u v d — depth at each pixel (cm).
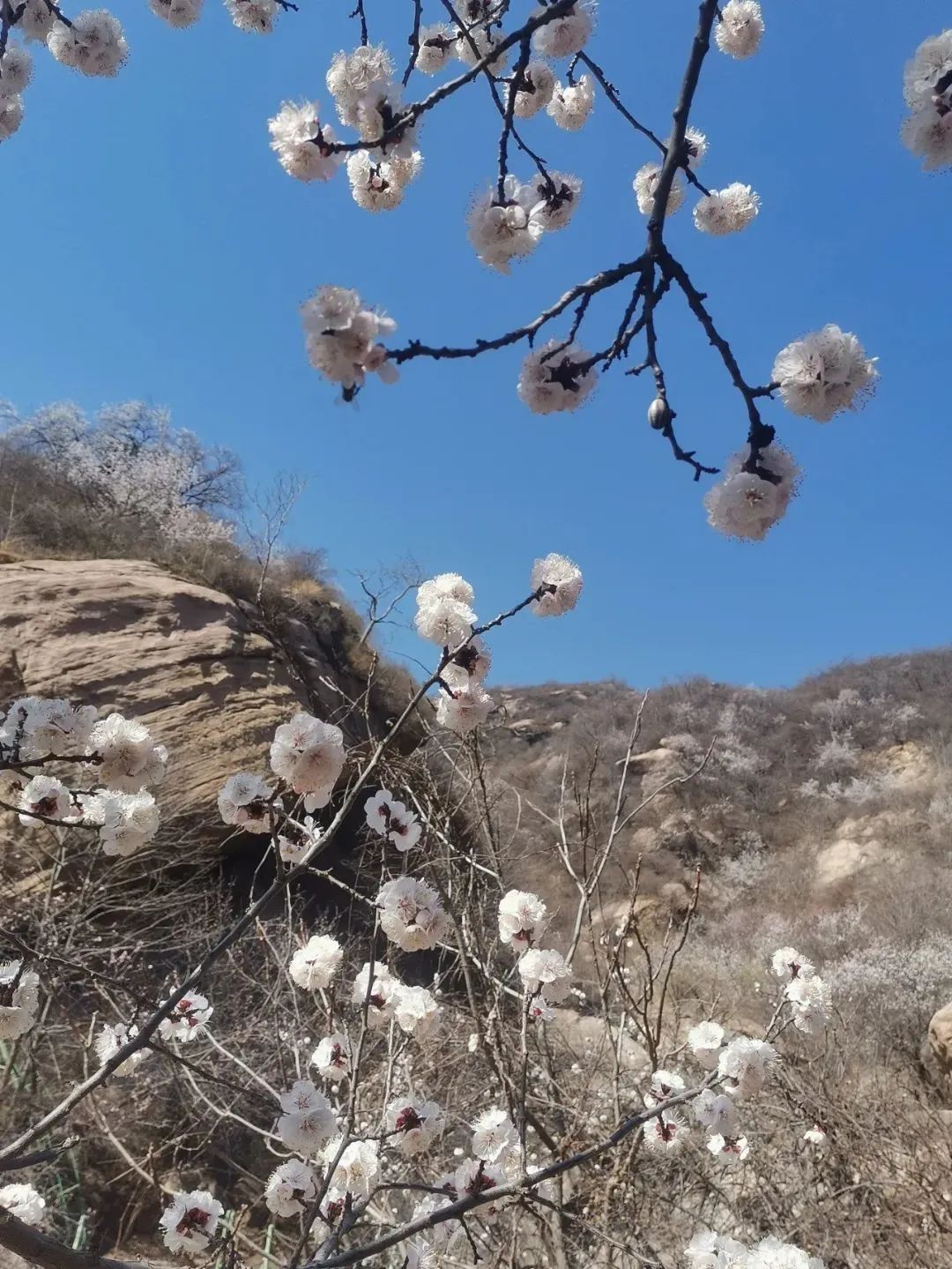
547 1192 300
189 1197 225
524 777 1410
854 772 2412
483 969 340
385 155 177
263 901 176
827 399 145
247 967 638
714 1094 264
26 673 860
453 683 204
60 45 292
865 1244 334
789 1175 372
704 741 2580
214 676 923
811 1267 152
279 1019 462
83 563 1048
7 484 1509
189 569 1198
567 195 207
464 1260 290
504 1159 222
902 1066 592
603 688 3447
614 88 200
